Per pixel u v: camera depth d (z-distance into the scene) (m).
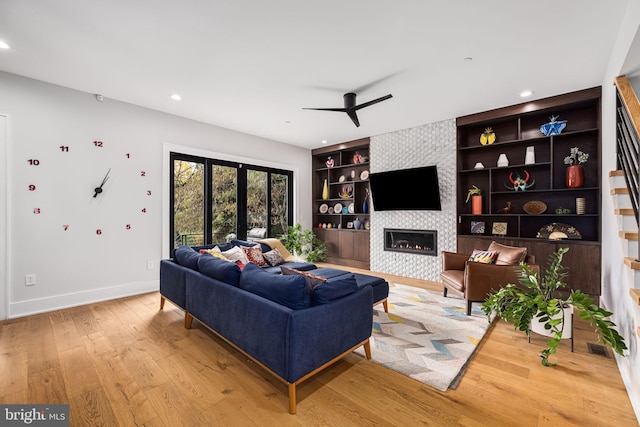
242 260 3.80
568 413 1.64
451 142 4.55
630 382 1.78
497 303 2.45
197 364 2.16
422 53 2.64
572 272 3.55
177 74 3.07
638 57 2.17
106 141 3.70
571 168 3.67
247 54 2.67
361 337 2.16
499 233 4.32
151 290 4.10
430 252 4.82
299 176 6.41
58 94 3.34
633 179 2.07
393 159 5.25
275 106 3.97
